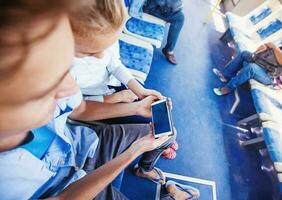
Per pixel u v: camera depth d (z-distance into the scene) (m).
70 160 1.08
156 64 2.87
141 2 2.16
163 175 2.05
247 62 2.72
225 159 2.44
